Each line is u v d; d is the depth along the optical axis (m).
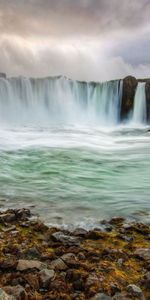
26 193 10.27
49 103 44.12
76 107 44.31
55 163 15.69
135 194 10.42
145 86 41.47
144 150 20.67
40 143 22.67
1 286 4.44
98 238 6.66
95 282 4.58
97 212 8.55
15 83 41.78
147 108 41.25
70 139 25.73
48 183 11.70
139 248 6.07
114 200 9.71
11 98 41.16
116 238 6.71
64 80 44.88
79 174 13.40
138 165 15.62
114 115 42.91
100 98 43.66
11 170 13.85
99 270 5.05
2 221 7.55
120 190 10.92
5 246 5.91
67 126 38.84
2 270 4.95
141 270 5.20
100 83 44.03
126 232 7.11
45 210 8.59
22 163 15.48
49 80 44.38
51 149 20.08
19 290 4.16
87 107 44.19
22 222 7.56
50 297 4.26
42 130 32.88
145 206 9.17
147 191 10.82
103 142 24.91
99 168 14.77
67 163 15.80
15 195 10.01
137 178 12.84
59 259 5.32
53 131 32.25
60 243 6.24
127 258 5.62
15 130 31.75
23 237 6.55
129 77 42.50
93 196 10.12
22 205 8.99
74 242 6.34
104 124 42.56
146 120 41.38
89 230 7.20
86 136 28.66
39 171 13.79
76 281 4.62
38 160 16.34
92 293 4.34
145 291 4.55
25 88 42.50
